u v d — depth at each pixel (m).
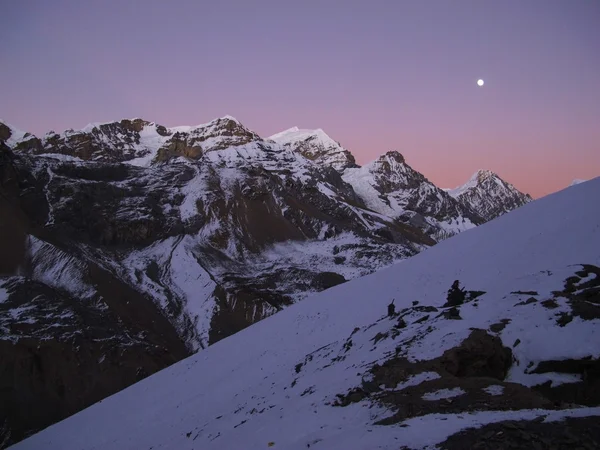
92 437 45.53
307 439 19.72
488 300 28.72
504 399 19.06
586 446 14.30
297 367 36.31
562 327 23.52
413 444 15.90
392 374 22.09
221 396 41.03
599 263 34.72
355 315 45.34
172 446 33.41
